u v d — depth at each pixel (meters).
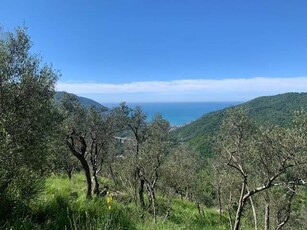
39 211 10.31
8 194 9.72
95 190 23.88
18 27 11.23
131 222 10.66
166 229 11.58
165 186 28.17
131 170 21.25
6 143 9.45
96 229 8.80
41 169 11.15
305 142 13.52
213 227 26.92
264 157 14.73
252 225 30.41
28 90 10.84
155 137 25.22
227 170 25.47
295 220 27.17
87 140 26.14
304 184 14.38
